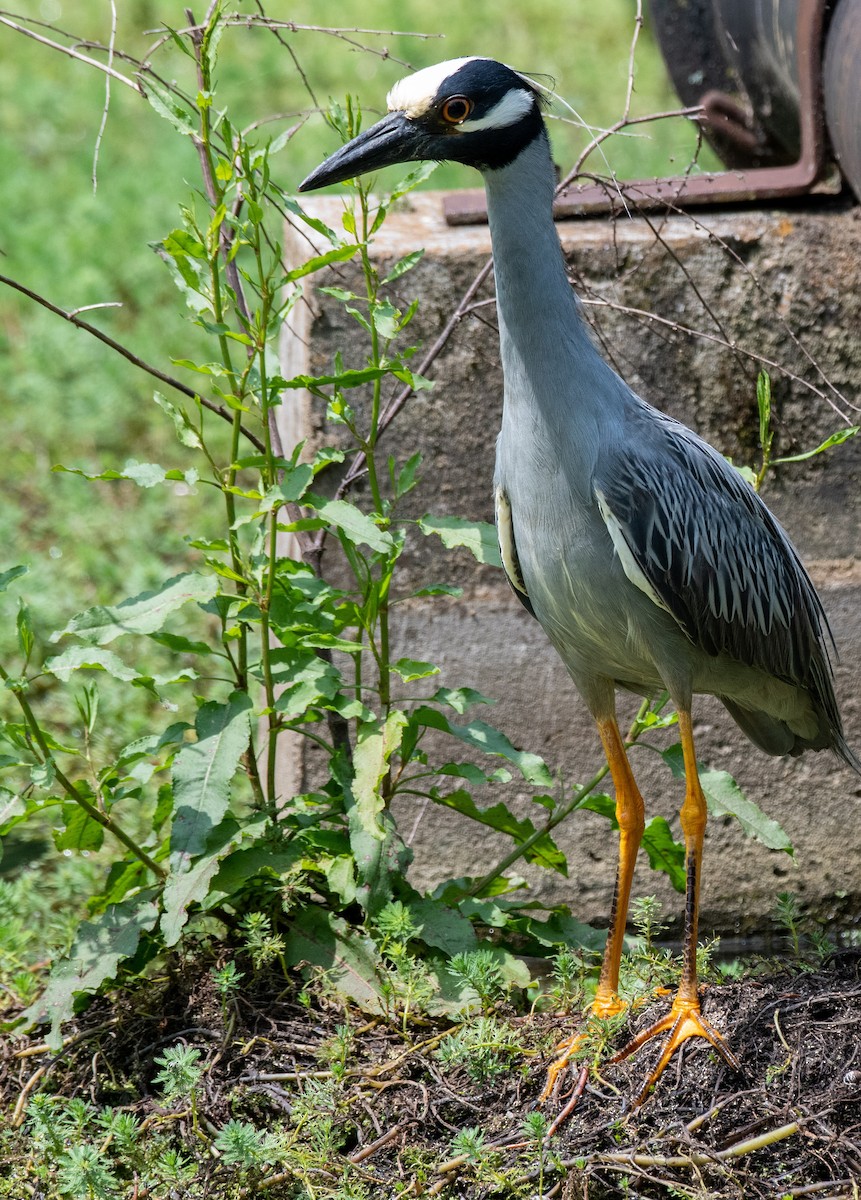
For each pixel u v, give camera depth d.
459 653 9.45
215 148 7.29
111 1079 7.21
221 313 7.32
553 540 7.18
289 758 9.38
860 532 9.69
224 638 7.80
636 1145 6.39
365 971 7.52
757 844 9.62
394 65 23.92
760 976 7.75
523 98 6.89
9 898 8.61
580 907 9.58
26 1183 6.61
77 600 12.81
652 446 7.16
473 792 9.48
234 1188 6.37
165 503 14.30
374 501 7.91
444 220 9.85
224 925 7.95
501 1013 7.61
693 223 9.30
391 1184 6.36
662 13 12.44
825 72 9.34
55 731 11.30
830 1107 6.39
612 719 7.73
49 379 16.09
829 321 9.40
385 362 7.68
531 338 6.99
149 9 26.12
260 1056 7.18
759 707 8.22
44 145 22.34
